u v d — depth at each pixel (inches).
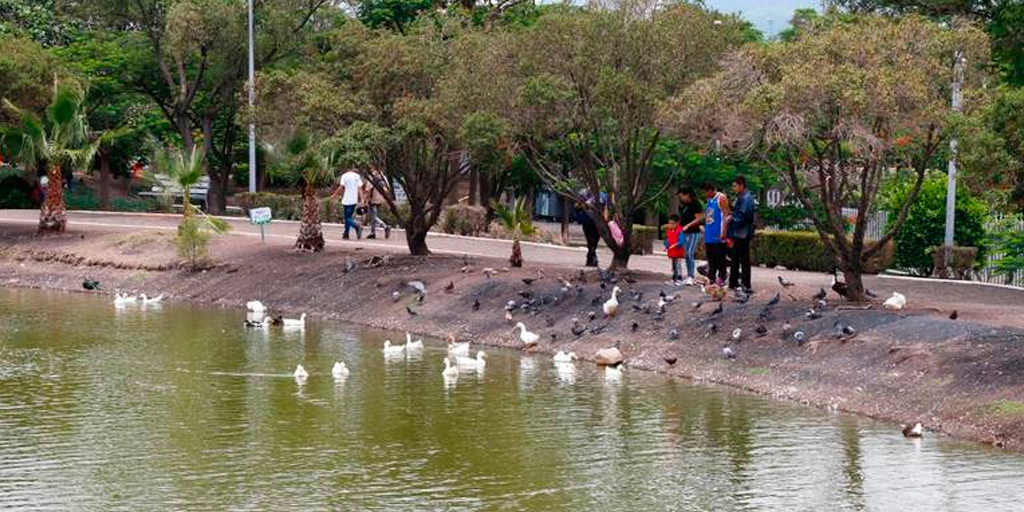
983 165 888.9
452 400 843.4
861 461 682.8
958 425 736.3
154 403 834.8
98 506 612.1
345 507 610.2
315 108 1285.7
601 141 1160.2
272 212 1988.2
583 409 814.5
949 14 1209.4
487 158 1245.1
